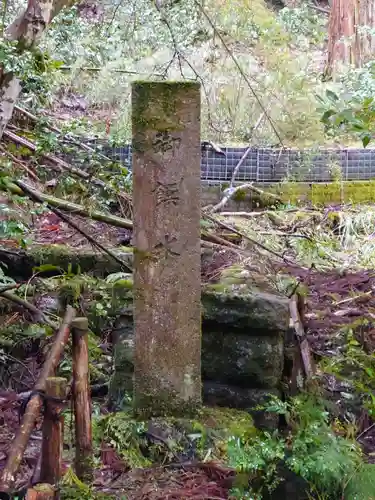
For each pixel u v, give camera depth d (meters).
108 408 2.92
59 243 4.13
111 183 3.90
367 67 4.95
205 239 4.00
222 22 6.42
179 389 2.56
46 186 4.15
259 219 5.08
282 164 5.57
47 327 3.27
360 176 5.61
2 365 3.24
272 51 6.79
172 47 4.71
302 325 3.05
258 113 6.13
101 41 4.89
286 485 2.24
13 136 4.14
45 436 1.80
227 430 2.50
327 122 2.90
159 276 2.51
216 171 5.54
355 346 3.35
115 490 2.25
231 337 2.87
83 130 4.20
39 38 2.71
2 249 3.91
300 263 4.31
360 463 2.30
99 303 3.42
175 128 2.44
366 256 4.56
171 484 2.31
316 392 2.81
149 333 2.54
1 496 1.58
